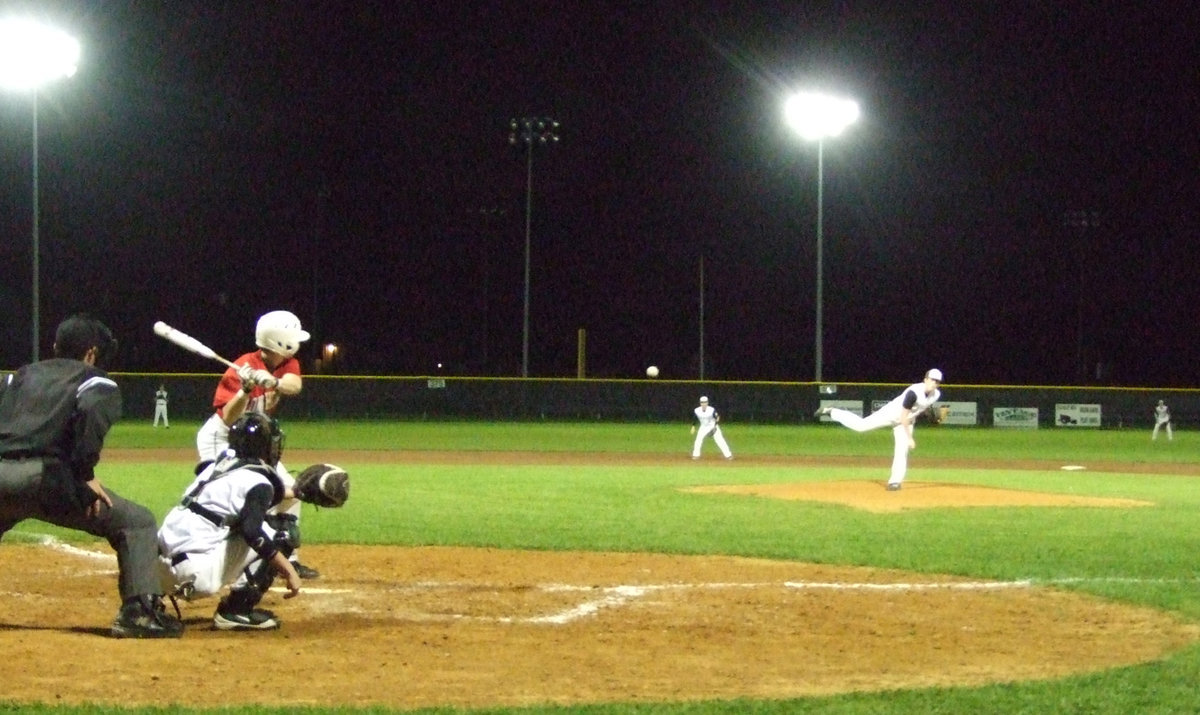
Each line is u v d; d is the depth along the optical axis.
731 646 7.43
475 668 6.72
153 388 41.34
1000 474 23.77
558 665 6.83
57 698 5.85
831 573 10.50
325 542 12.23
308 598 9.01
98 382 6.91
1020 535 13.07
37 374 6.96
